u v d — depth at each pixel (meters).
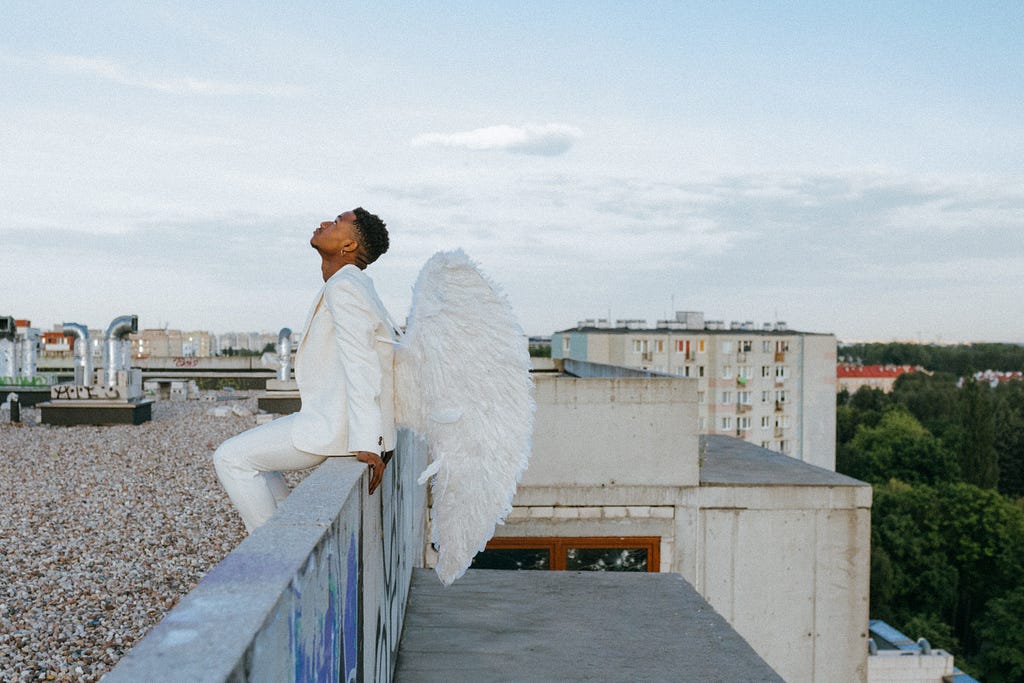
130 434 16.05
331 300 2.68
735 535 9.29
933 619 47.19
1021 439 89.50
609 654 4.48
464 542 2.94
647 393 9.35
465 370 2.80
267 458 2.86
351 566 2.29
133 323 18.52
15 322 22.72
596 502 9.34
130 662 0.97
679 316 89.31
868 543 9.18
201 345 88.88
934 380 147.00
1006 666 43.81
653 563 9.31
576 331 86.44
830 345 85.62
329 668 1.86
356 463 2.69
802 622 9.20
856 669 9.18
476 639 4.68
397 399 2.93
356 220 2.96
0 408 20.88
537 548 9.34
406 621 5.00
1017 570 48.38
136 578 6.58
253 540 1.68
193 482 10.84
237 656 1.00
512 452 2.87
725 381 82.56
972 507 50.81
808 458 85.75
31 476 10.96
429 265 2.82
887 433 83.56
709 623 5.04
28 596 5.98
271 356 22.81
